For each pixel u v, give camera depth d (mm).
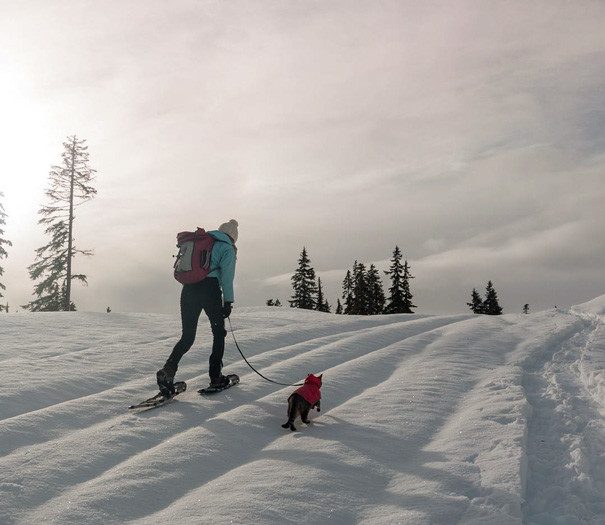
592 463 4551
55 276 34219
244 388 6441
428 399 6059
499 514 3418
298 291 56281
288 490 3699
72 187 35344
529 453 4805
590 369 7852
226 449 4523
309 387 5180
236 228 6480
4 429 4605
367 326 13328
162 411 5473
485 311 58594
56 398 5891
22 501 3465
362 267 57594
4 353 8023
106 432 4754
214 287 6137
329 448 4527
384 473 4129
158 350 8555
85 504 3434
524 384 7285
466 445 4602
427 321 13539
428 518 3355
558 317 13781
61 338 9617
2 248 34344
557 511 3742
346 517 3455
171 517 3314
